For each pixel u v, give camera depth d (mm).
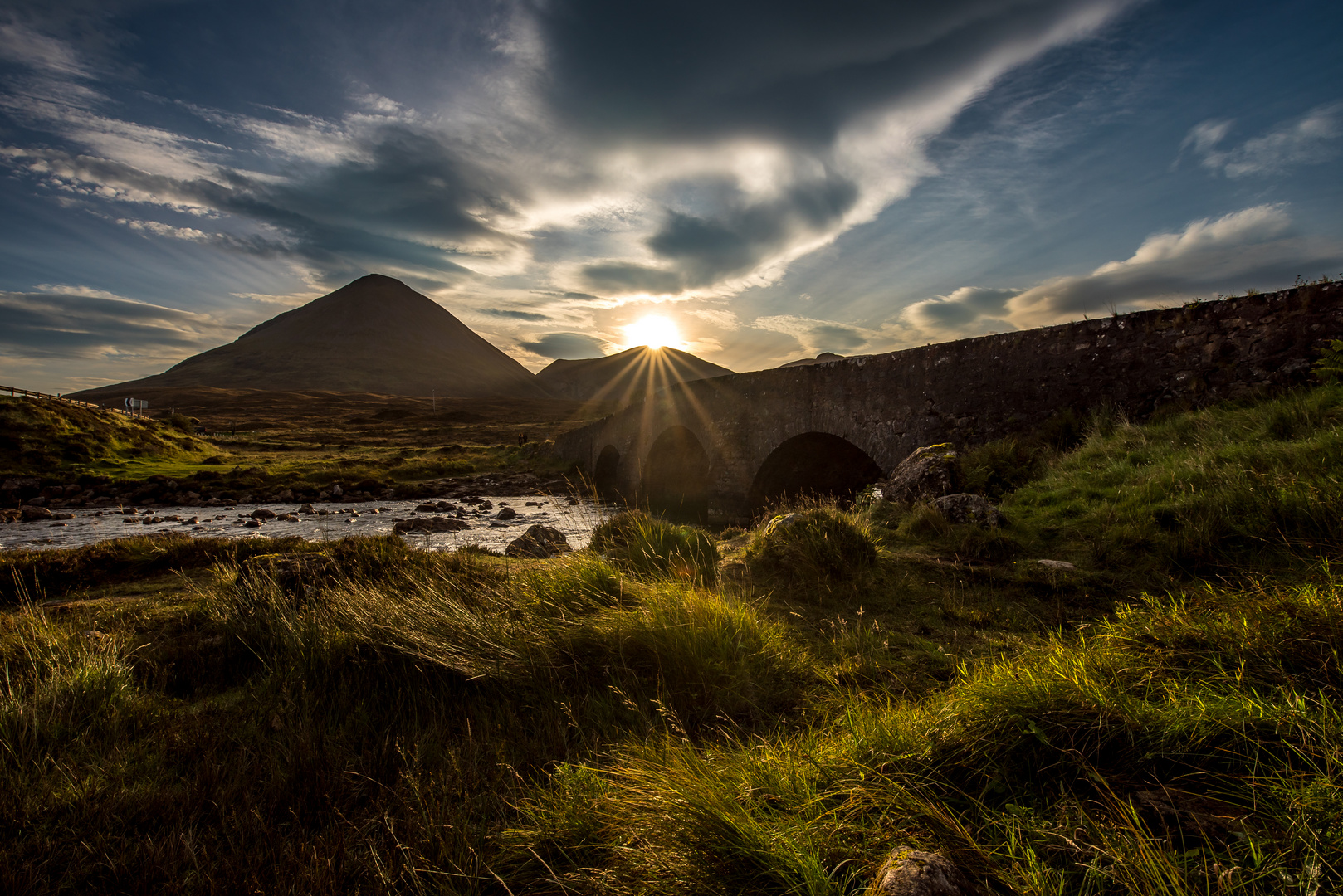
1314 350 7957
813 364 15688
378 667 3744
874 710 2736
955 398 11852
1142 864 1433
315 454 46438
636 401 27047
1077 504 7152
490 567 5727
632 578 5043
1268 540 4938
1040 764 1973
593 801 2170
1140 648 2656
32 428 29922
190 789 2500
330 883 1863
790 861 1611
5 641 4004
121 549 7035
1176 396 9047
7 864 1970
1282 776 1645
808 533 6195
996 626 4578
